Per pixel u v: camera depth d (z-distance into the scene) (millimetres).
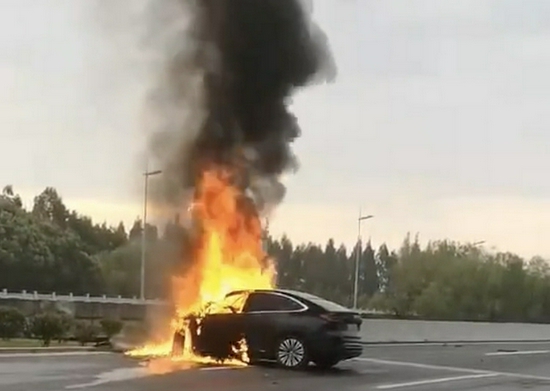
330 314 15328
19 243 63188
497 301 71625
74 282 65312
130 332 19766
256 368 15234
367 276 79438
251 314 15953
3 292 51500
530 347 27688
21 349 17859
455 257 74500
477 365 18219
